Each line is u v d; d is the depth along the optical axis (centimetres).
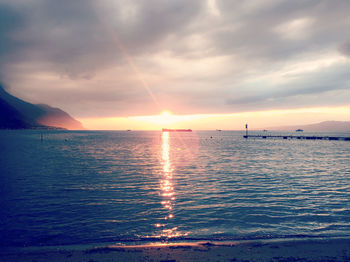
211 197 1800
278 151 6531
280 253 907
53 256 898
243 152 6194
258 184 2267
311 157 4906
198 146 8844
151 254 904
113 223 1280
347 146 8875
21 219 1336
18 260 865
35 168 3294
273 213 1427
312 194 1878
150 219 1338
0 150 6488
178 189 2069
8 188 2088
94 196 1830
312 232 1146
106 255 899
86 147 7950
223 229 1192
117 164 3769
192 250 940
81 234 1138
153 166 3550
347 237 1081
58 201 1692
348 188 2081
